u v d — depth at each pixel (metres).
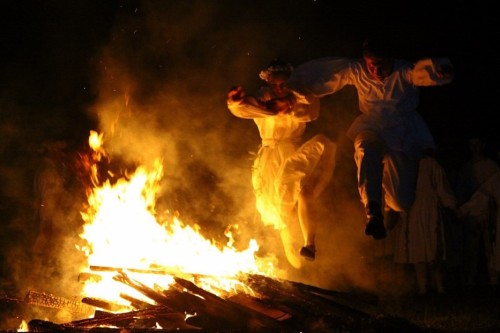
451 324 7.34
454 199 10.17
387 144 7.62
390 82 7.56
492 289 10.42
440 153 17.20
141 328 6.47
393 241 11.20
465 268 11.09
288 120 8.42
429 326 7.22
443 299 9.31
